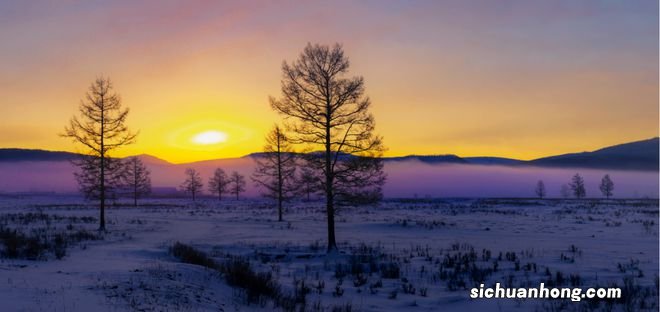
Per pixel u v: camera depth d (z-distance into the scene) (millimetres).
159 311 7000
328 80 19500
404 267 14320
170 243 20375
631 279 10812
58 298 6781
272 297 9680
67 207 63812
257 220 38312
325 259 16859
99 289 7676
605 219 36312
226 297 8984
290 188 19609
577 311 8320
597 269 12719
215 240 22469
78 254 14000
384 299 10156
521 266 13594
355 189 18828
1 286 7184
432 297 10234
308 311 8852
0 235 16672
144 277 8977
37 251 12594
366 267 14617
